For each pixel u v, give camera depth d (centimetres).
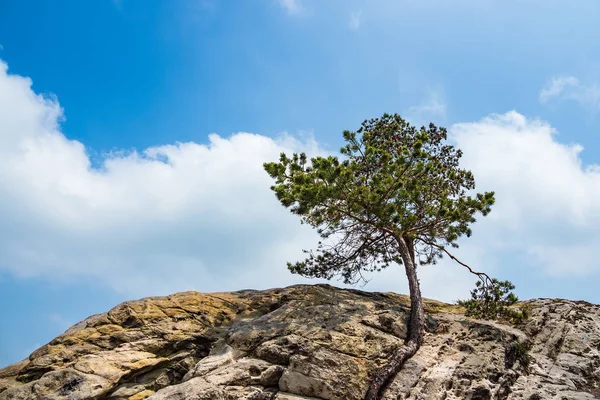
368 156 2372
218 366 1945
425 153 2309
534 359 2081
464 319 2344
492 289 2302
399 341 2097
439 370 1916
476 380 1873
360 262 2736
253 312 2519
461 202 2266
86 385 1866
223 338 2200
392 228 2250
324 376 1838
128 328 2298
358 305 2362
